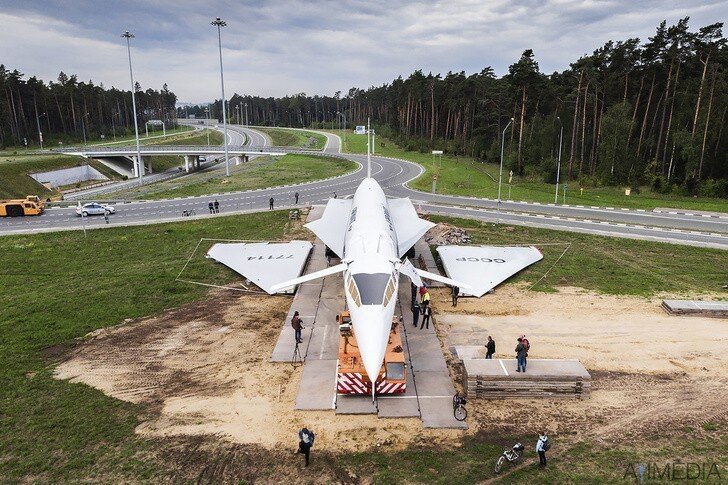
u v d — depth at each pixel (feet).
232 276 104.22
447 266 105.70
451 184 230.27
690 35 213.66
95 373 65.46
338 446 50.44
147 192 216.74
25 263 115.96
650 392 59.57
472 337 75.46
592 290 95.14
